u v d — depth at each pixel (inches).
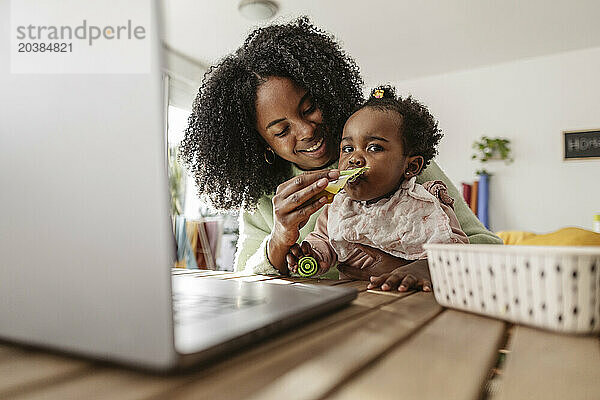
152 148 8.5
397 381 9.5
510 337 13.4
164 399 8.4
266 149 43.4
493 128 136.1
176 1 95.6
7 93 10.2
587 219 125.0
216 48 119.0
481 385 9.4
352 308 17.6
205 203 48.6
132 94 8.6
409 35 114.3
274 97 39.7
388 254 32.9
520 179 132.6
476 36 115.7
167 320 8.7
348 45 119.6
